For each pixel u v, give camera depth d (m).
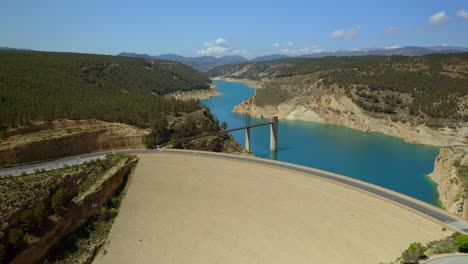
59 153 92.62
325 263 56.94
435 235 55.81
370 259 55.19
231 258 62.22
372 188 68.75
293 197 71.56
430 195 100.62
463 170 91.88
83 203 71.19
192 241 67.06
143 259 64.44
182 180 84.12
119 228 72.06
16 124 91.25
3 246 52.47
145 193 81.69
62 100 114.75
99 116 110.88
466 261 48.66
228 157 90.88
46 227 61.72
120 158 91.25
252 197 74.56
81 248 65.19
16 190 63.69
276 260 59.88
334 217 64.44
